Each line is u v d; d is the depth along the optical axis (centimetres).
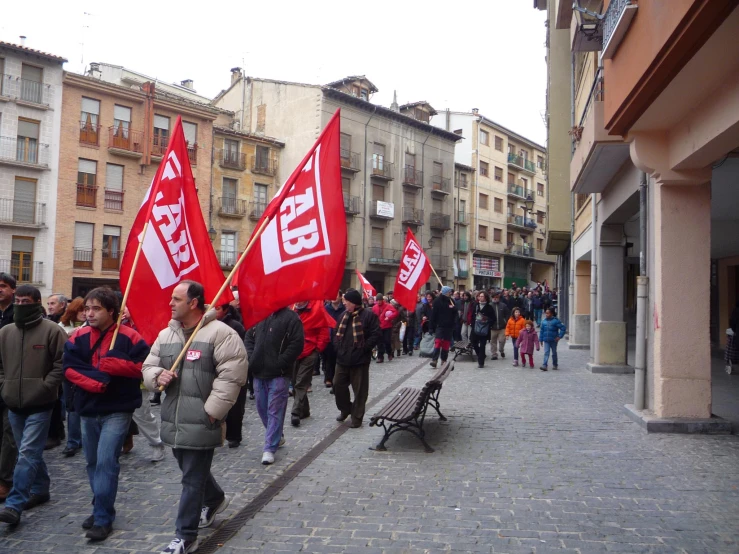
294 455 660
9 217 2934
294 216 574
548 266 6838
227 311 786
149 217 542
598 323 1392
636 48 598
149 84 3347
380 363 1577
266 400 650
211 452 418
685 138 680
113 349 445
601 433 750
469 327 1802
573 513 477
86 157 3173
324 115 4000
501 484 552
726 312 1866
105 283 3238
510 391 1088
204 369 407
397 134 4603
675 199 766
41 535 442
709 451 662
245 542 426
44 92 3034
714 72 548
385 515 476
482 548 413
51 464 637
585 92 1401
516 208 6147
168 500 518
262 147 3938
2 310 600
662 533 437
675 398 768
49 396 474
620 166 1070
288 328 645
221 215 3675
